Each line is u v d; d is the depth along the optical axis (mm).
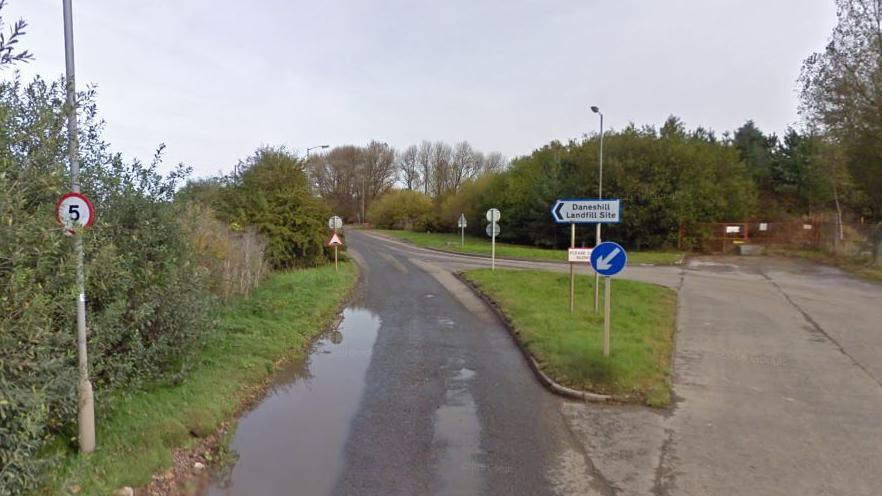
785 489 4129
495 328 10273
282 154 23359
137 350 5316
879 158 20344
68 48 4391
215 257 10539
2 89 4012
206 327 6742
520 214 40281
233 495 4000
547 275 17016
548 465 4539
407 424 5469
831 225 26500
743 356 8070
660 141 31750
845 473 4391
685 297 13492
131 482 3953
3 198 3320
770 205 40719
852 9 20297
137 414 5039
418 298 14242
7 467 3104
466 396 6352
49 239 3656
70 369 3914
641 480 4273
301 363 7855
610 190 32000
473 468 4477
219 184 21375
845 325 10195
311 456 4699
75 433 4422
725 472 4414
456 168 73250
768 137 48938
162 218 6281
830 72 21250
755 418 5637
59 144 4422
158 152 6555
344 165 79875
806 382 6848
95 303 5121
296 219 21719
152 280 5910
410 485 4172
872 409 5887
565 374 6750
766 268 20781
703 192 30109
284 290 13883
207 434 5070
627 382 6465
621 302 11648
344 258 25391
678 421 5559
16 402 3186
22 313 3436
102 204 5766
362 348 8766
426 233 57469
